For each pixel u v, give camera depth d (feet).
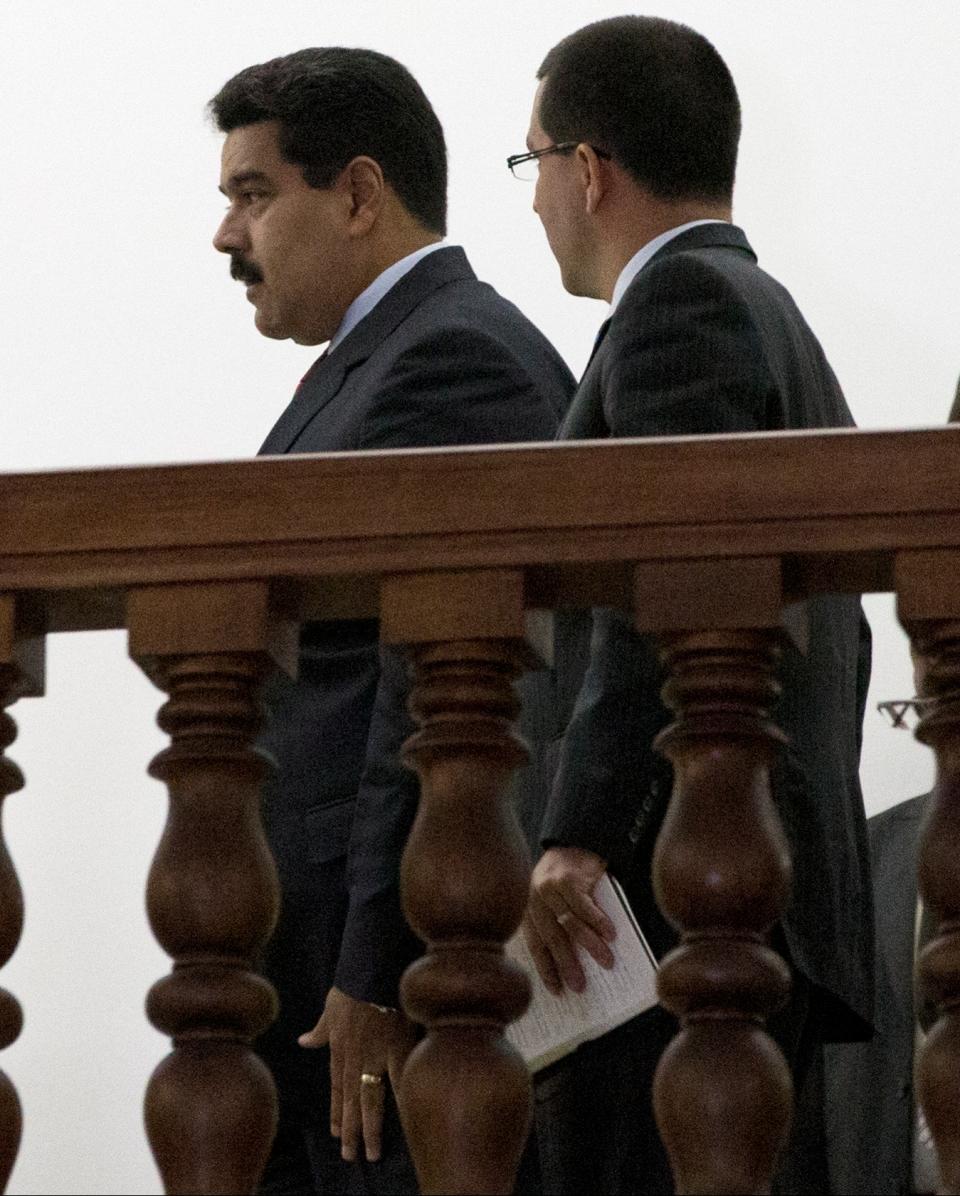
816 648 34.71
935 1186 40.04
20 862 76.95
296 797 38.96
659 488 26.07
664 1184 32.55
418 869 25.36
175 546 26.66
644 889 33.58
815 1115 43.52
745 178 78.64
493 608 26.00
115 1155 73.97
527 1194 35.04
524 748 26.03
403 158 46.98
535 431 41.78
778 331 37.63
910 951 43.80
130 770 77.77
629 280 41.27
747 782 25.54
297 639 27.94
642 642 32.94
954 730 25.39
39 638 27.96
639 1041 32.81
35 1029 75.46
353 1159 35.78
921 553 25.57
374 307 44.57
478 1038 25.13
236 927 25.61
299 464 26.71
